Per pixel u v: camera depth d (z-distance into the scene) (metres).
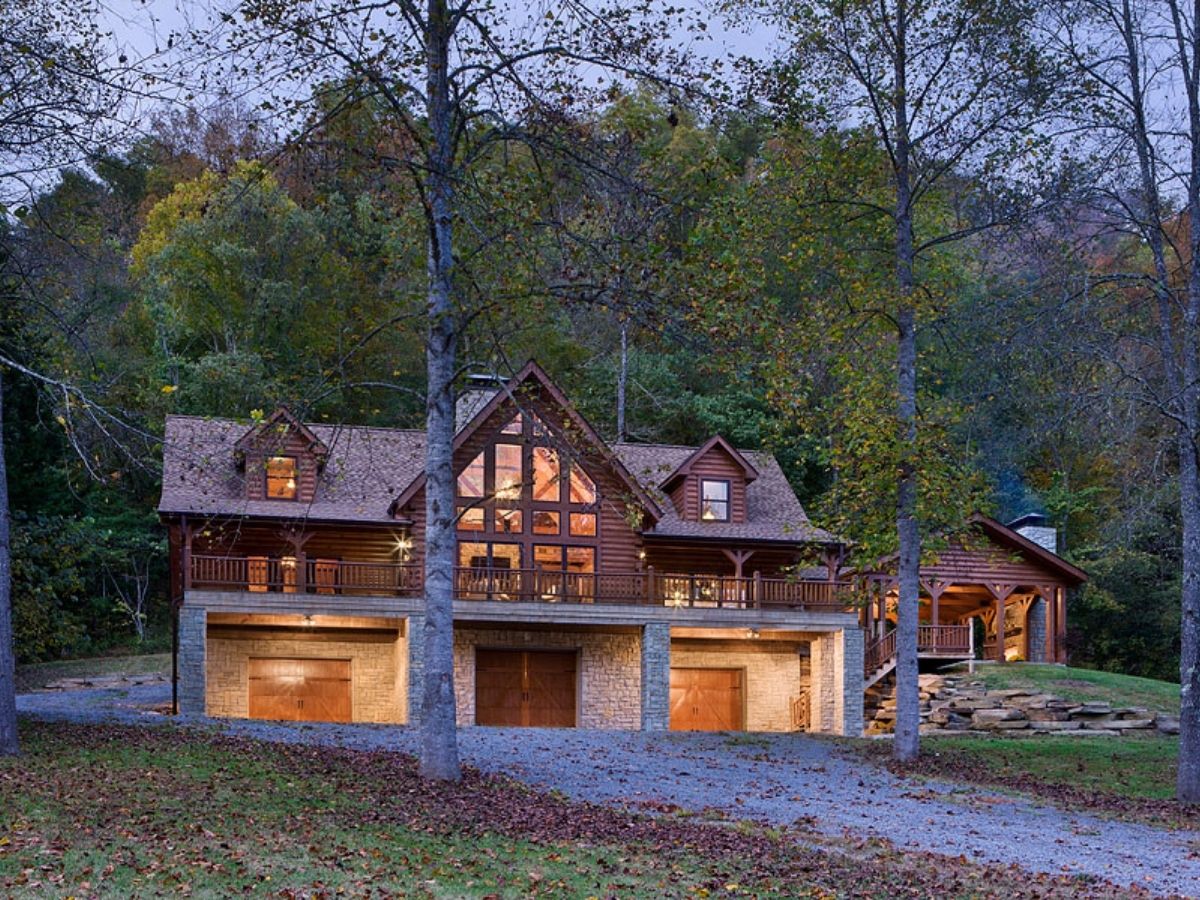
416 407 49.38
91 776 16.92
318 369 19.50
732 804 19.86
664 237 16.86
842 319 25.55
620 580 35.81
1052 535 43.53
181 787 16.52
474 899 12.26
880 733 35.84
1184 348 21.53
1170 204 22.14
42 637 25.89
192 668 30.83
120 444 17.17
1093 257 22.27
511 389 19.61
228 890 11.87
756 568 38.34
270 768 18.66
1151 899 14.36
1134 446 22.34
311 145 17.09
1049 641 41.69
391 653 35.47
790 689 38.09
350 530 34.66
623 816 17.64
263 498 34.16
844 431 26.05
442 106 17.84
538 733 27.84
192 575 32.12
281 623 33.97
